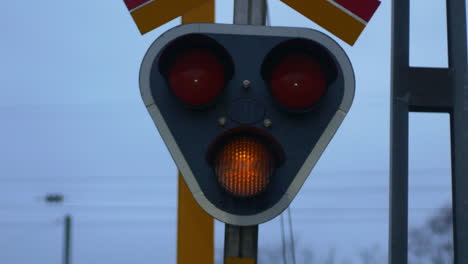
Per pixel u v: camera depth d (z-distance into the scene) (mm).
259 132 3244
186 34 3283
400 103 3877
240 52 3480
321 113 3445
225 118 3420
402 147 3844
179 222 4234
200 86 3352
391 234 3787
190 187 3371
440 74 3916
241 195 3229
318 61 3348
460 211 3857
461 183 3861
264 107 3434
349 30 3906
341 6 3902
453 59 3943
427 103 3885
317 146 3420
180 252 4227
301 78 3338
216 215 3328
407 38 3904
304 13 3949
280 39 3512
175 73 3357
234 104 3432
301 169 3400
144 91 3455
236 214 3332
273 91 3375
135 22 3932
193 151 3404
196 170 3387
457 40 3971
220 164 3250
